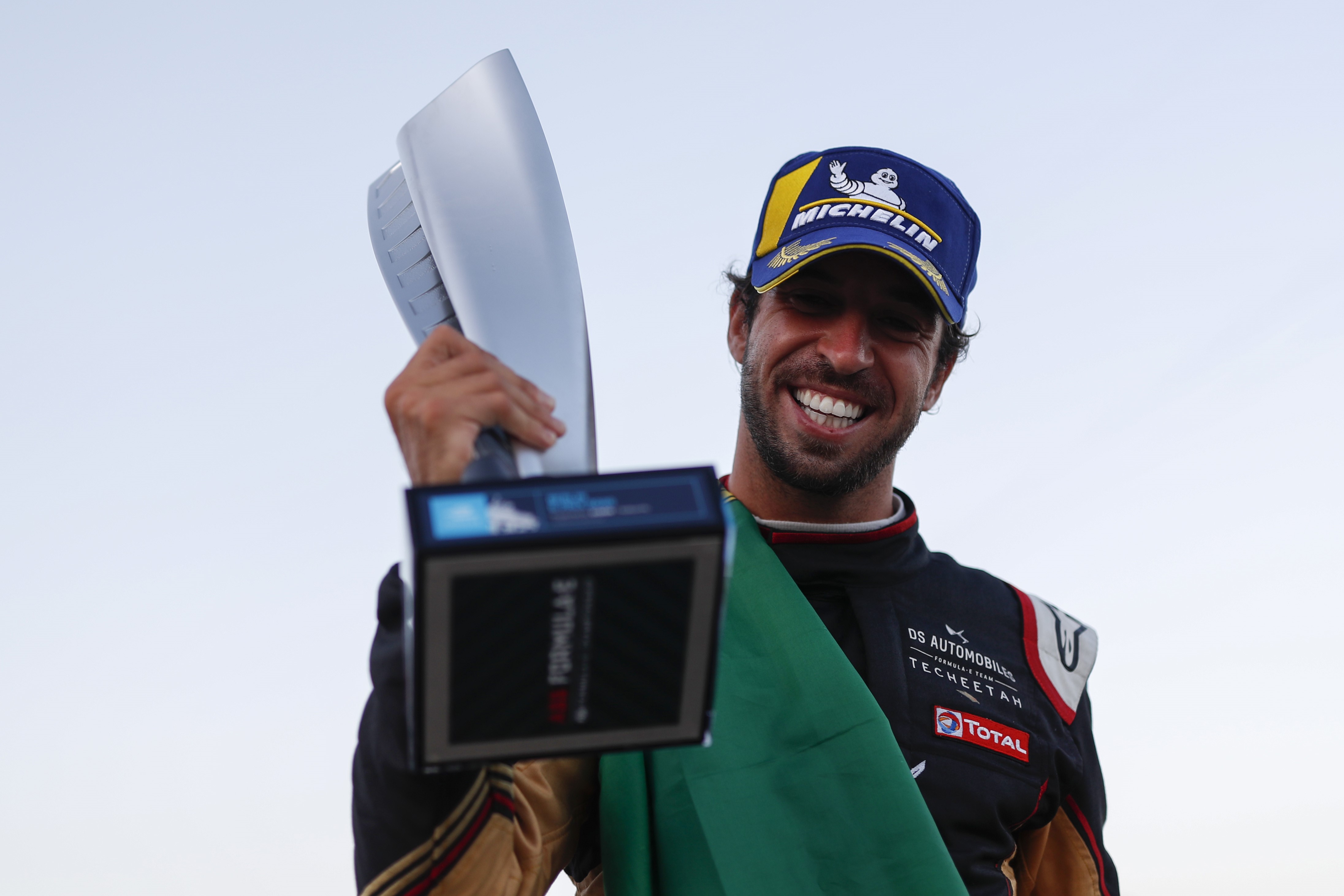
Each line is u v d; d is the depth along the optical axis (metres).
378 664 1.17
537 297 1.17
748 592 1.68
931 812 1.65
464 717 0.85
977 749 1.75
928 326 1.83
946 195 1.89
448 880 1.15
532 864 1.31
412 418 0.98
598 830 1.61
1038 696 1.86
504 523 0.79
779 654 1.61
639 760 1.53
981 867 1.68
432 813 1.13
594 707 0.87
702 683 0.87
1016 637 1.91
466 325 1.15
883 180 1.85
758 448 1.83
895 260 1.74
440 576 0.79
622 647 0.85
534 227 1.24
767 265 1.82
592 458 1.10
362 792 1.16
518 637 0.83
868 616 1.80
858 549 1.84
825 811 1.50
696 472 0.84
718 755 1.53
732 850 1.46
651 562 0.82
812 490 1.80
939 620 1.86
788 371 1.79
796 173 1.89
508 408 1.00
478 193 1.27
